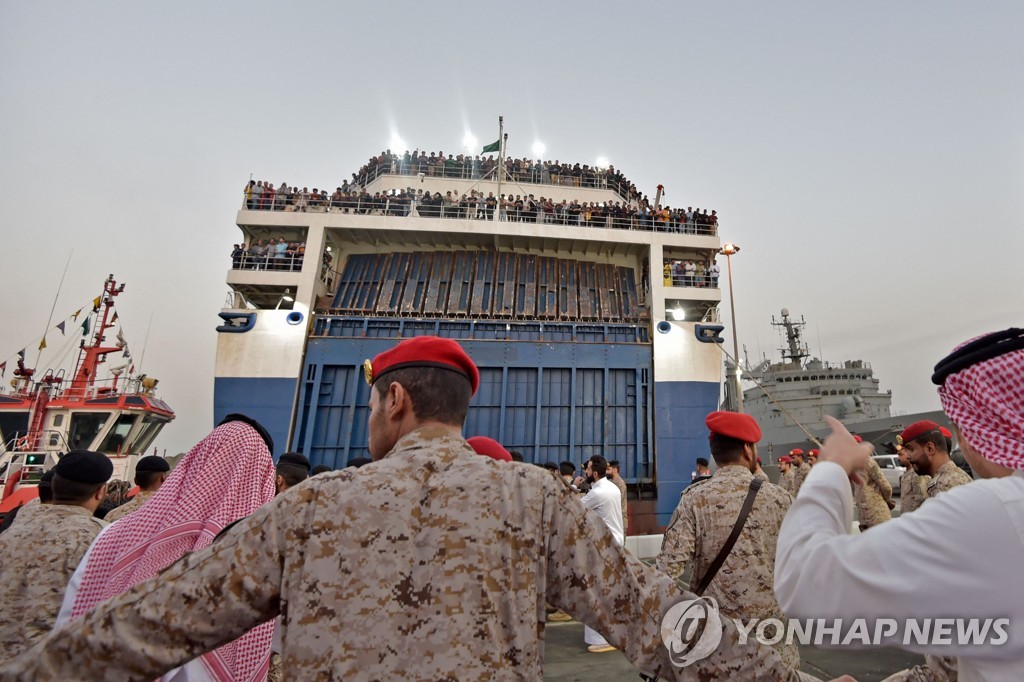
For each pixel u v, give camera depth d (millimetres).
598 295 15094
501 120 18000
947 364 1239
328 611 1040
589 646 5797
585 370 13555
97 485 3002
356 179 20547
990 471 1131
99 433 14008
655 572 1262
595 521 1285
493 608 1075
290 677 1008
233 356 12750
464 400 1441
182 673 1864
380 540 1103
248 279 13562
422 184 18875
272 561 1102
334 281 14930
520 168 19797
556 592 1201
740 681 1141
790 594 1048
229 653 1957
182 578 1068
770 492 2920
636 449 12984
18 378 14609
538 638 1133
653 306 13906
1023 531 873
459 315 14305
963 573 872
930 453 4238
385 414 1428
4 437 13758
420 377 1408
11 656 2441
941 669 1656
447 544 1107
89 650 978
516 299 14727
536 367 13352
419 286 15016
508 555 1140
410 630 1030
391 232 14641
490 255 15422
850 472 1204
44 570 2598
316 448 12500
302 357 12961
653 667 1159
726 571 2713
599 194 18953
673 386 13078
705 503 2885
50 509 2871
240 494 2158
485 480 1229
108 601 1062
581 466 12805
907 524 957
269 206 15078
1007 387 1104
